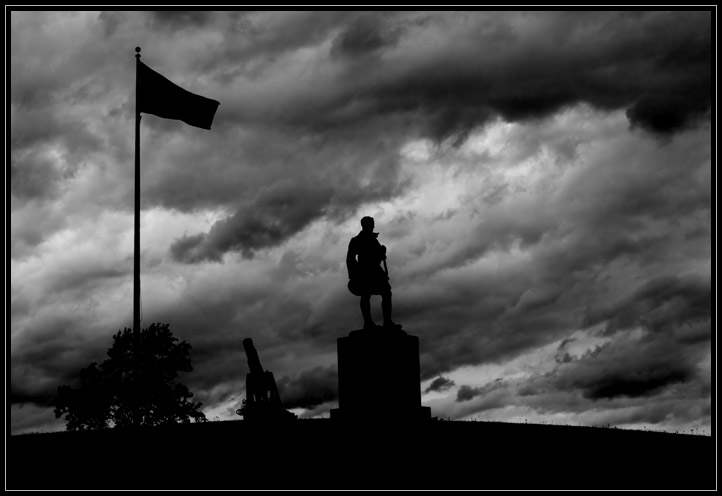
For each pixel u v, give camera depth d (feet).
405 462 86.63
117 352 150.41
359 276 99.60
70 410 147.23
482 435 98.27
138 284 103.91
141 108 110.42
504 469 84.33
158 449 96.68
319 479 81.66
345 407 98.32
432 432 97.86
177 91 112.06
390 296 100.42
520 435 98.89
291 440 96.63
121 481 83.61
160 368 148.77
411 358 98.48
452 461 86.84
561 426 106.22
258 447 94.38
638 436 99.91
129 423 144.05
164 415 146.92
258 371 110.73
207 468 87.10
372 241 100.63
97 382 148.77
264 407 108.68
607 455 89.76
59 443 103.81
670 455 89.66
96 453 96.32
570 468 84.48
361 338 98.27
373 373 97.35
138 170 107.96
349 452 90.27
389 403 96.89
